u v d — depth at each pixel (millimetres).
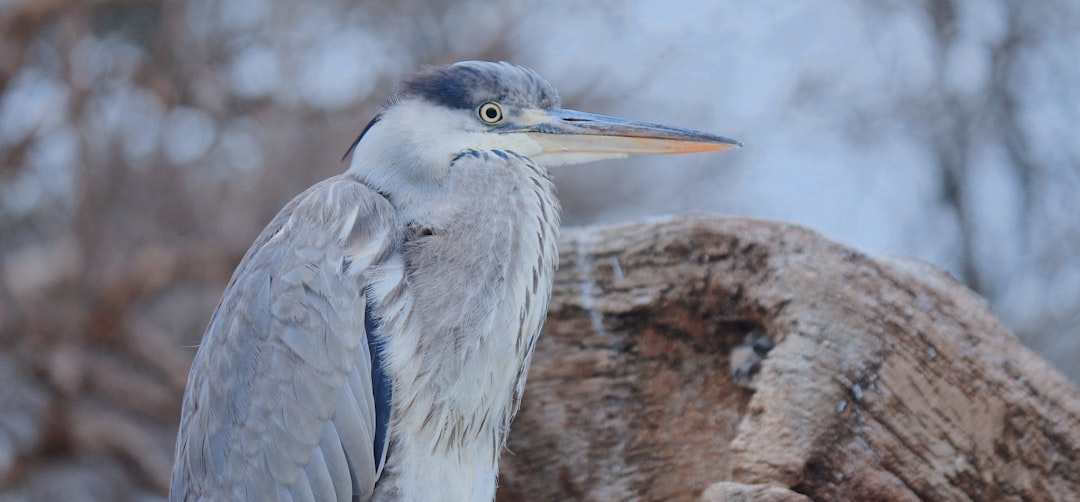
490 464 7449
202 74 19531
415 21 21219
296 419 6836
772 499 6898
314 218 7270
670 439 8250
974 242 18625
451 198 7430
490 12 21016
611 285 8203
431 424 6992
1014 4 19328
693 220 8031
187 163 18969
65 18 17359
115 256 17156
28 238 19391
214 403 7125
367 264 7043
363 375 6863
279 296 7043
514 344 7316
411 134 7672
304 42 19906
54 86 19156
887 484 7301
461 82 7832
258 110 19297
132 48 19953
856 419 7383
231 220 18031
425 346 6984
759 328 8008
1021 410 7531
